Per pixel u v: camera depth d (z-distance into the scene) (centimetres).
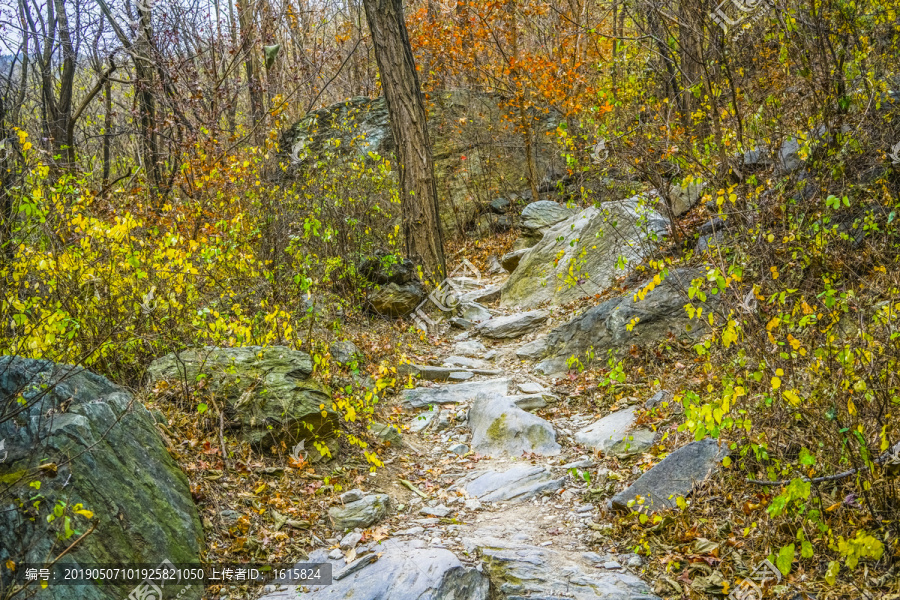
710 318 510
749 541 378
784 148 659
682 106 803
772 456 409
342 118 1462
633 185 909
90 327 511
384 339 824
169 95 1116
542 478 504
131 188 866
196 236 711
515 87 1430
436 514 468
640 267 729
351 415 490
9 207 584
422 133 1046
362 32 2152
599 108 829
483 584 372
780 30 660
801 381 418
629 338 679
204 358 538
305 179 1081
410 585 362
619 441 533
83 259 516
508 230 1391
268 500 450
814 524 360
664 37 799
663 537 406
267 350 564
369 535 430
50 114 1067
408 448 583
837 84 598
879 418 354
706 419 364
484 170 1463
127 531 347
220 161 894
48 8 1098
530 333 838
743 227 571
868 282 489
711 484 427
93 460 355
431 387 715
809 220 547
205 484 434
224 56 1428
